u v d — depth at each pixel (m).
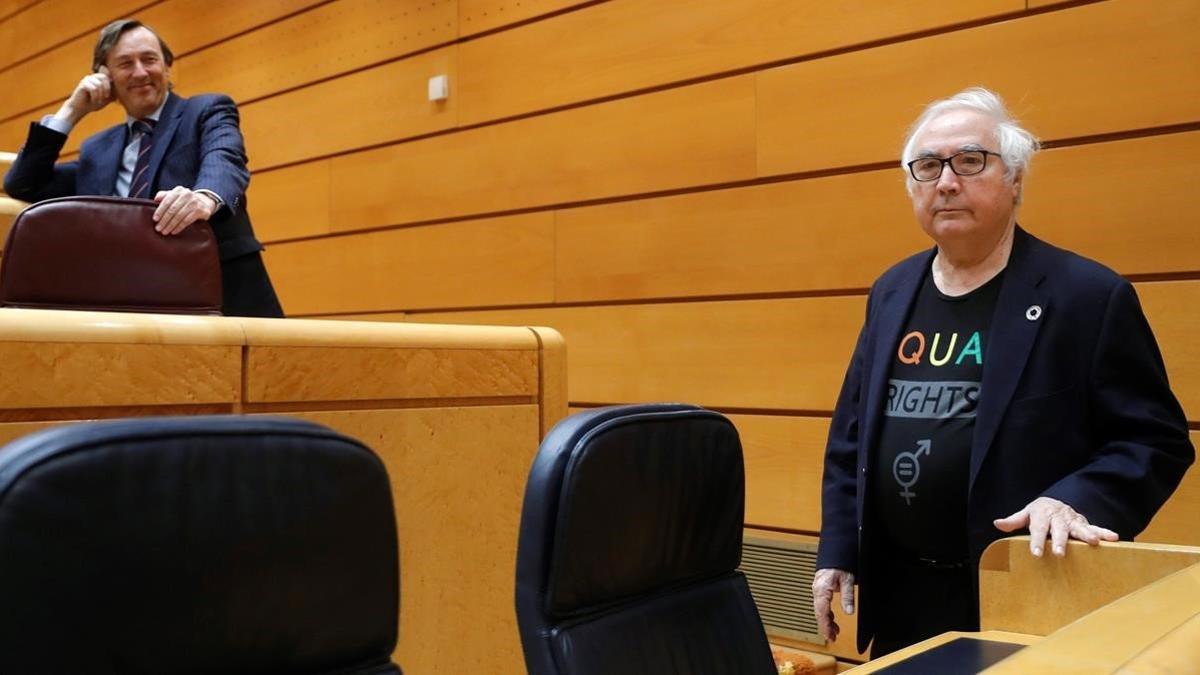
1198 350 2.62
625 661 1.00
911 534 1.78
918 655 1.23
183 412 1.34
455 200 4.36
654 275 3.73
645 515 1.05
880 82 3.19
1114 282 1.71
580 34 3.95
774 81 3.42
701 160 3.60
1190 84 2.66
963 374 1.75
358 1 4.74
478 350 1.71
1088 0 2.81
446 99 4.39
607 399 3.85
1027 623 1.39
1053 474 1.67
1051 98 2.87
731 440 1.18
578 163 3.95
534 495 0.97
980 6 2.99
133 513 0.66
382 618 0.79
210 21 5.46
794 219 3.38
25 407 1.20
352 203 4.76
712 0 3.58
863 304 3.22
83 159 2.87
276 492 0.73
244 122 5.27
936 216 1.78
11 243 1.61
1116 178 2.76
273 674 0.73
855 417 1.97
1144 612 0.63
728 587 1.18
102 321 1.27
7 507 0.62
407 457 1.60
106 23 6.23
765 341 3.43
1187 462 1.68
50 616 0.63
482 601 1.71
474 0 4.29
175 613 0.68
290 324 1.47
